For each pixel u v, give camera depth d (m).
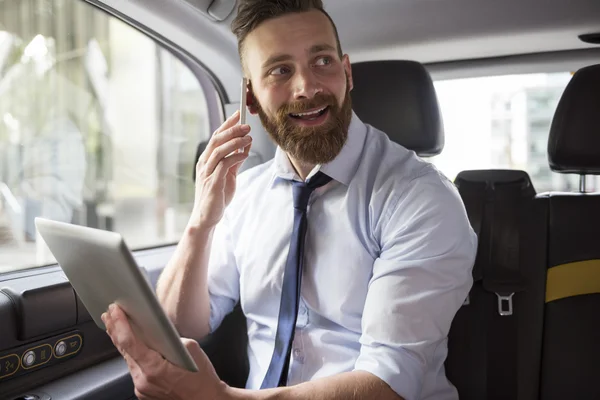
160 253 2.04
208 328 1.69
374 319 1.35
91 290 1.12
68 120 2.75
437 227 1.39
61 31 2.55
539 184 2.07
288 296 1.47
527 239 1.77
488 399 1.75
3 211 2.26
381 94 1.87
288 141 1.50
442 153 1.99
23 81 2.55
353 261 1.48
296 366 1.53
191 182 2.29
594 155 1.78
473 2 1.81
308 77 1.45
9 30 2.49
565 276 1.74
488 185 1.81
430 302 1.35
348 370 1.46
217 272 1.73
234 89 2.15
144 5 1.69
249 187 1.77
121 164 3.07
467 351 1.77
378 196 1.49
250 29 1.51
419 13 1.89
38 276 1.54
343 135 1.49
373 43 2.08
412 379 1.30
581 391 1.70
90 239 0.95
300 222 1.51
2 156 2.40
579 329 1.71
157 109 2.78
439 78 2.26
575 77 1.81
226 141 1.51
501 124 2.11
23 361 1.38
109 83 2.93
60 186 2.64
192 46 1.94
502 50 2.07
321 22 1.48
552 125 1.84
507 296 1.73
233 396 1.17
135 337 1.10
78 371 1.52
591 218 1.75
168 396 1.13
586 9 1.80
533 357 1.73
